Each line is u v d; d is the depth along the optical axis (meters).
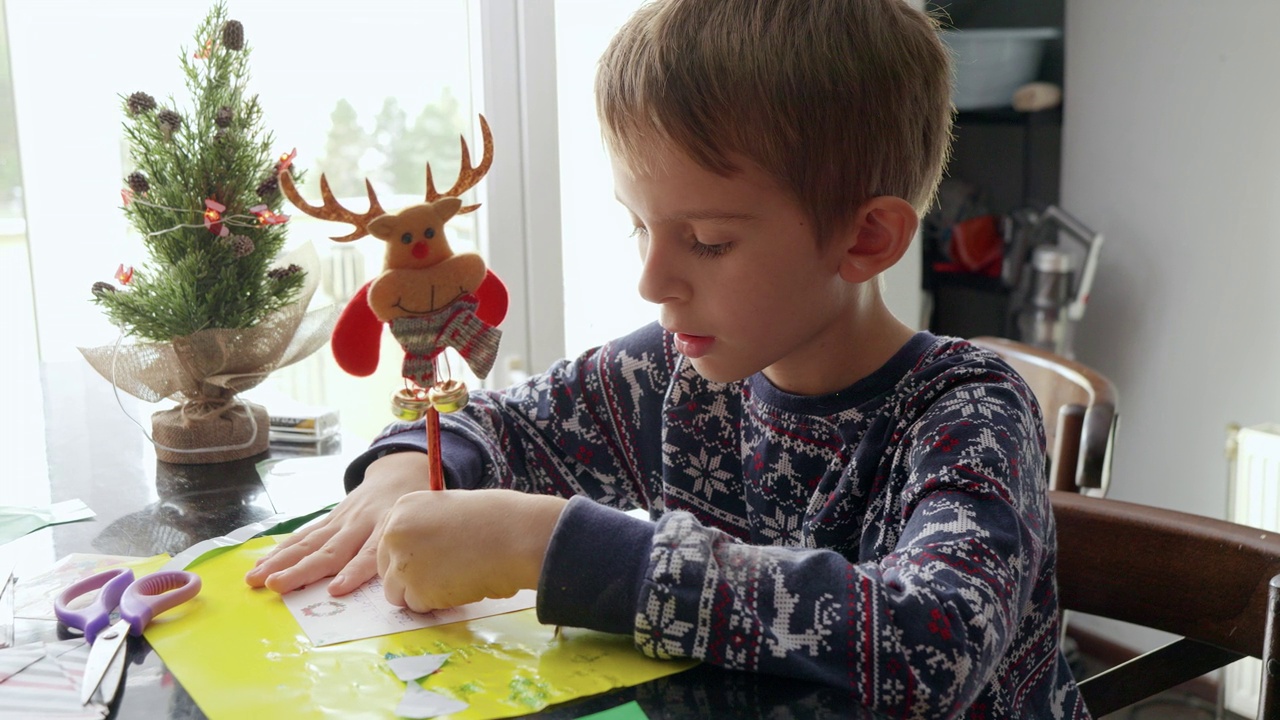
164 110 0.89
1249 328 1.91
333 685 0.51
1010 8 2.06
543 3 1.83
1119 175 2.10
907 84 0.66
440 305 0.57
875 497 0.71
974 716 0.67
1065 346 2.03
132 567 0.67
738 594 0.52
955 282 2.14
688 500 0.84
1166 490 2.09
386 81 1.82
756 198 0.62
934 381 0.70
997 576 0.55
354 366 0.58
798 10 0.63
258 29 1.72
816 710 0.49
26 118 1.65
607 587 0.53
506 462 0.81
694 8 0.64
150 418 1.04
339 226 1.78
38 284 1.70
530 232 1.90
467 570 0.57
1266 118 1.83
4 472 0.89
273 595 0.62
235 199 0.90
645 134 0.62
